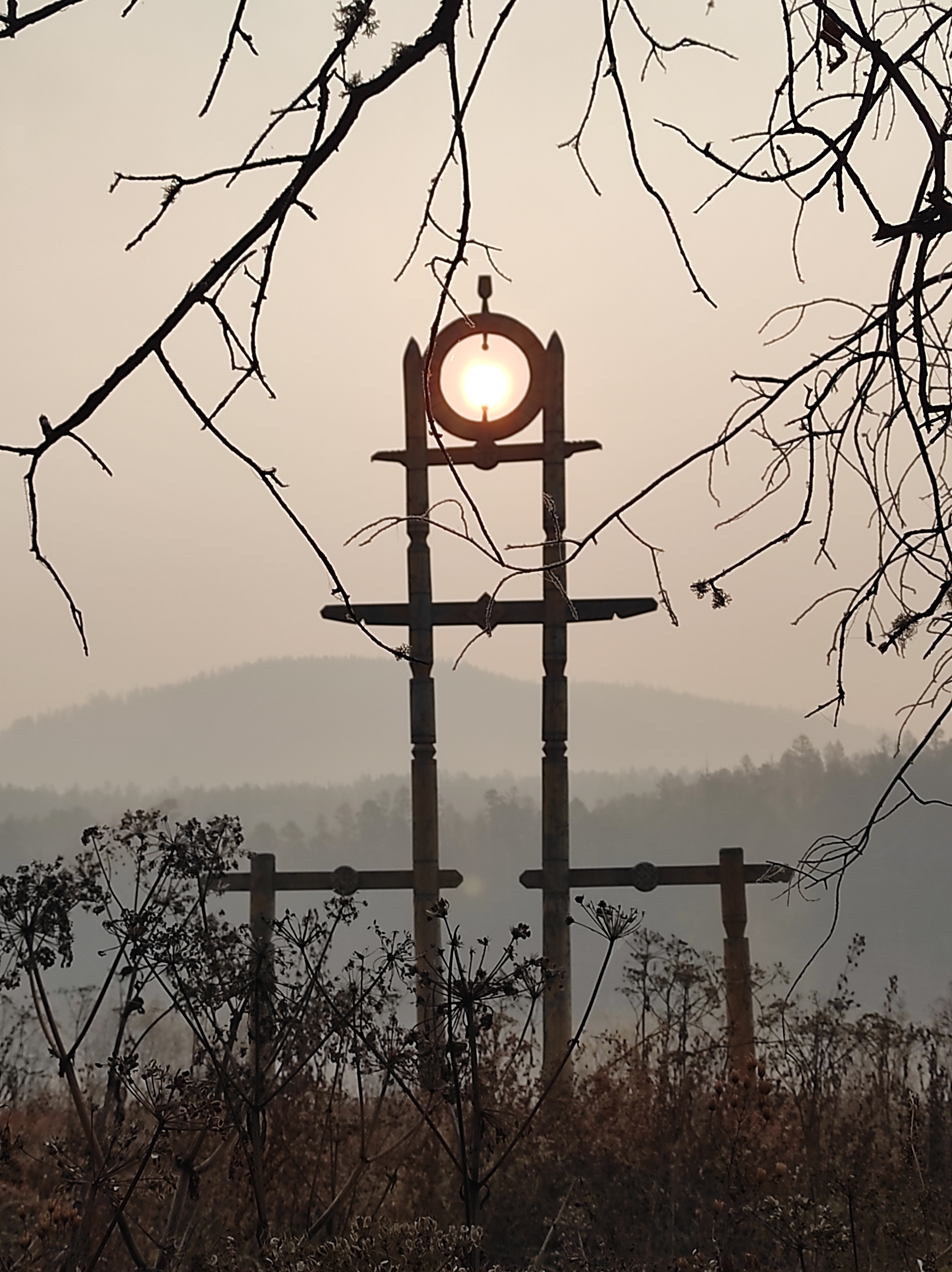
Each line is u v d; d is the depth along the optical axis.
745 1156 10.73
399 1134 11.59
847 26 3.61
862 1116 11.99
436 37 3.21
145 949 9.19
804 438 3.94
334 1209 9.18
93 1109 9.71
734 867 16.12
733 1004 15.09
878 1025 13.12
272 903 16.59
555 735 17.02
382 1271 6.88
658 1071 12.80
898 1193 10.12
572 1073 13.35
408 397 17.55
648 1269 9.28
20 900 8.95
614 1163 11.05
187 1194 9.11
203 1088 8.77
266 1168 9.87
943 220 3.68
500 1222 10.30
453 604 17.30
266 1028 9.68
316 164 3.11
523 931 8.57
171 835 9.84
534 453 17.34
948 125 3.76
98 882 9.71
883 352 3.86
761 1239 9.68
